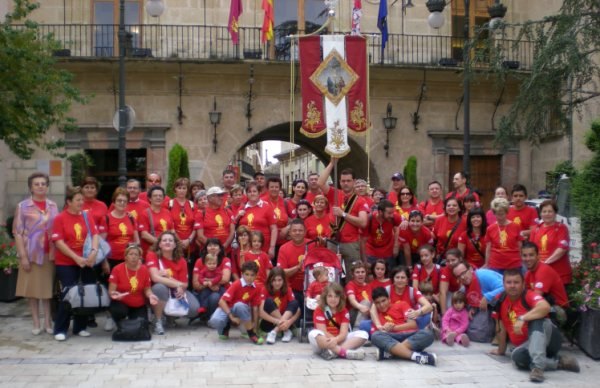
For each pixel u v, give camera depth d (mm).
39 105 11812
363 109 9914
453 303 8352
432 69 17422
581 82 9633
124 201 8789
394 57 18172
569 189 10594
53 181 17016
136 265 8180
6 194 16812
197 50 17469
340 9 18094
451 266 8578
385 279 8320
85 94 17047
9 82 11469
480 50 11031
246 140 17688
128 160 18016
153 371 6699
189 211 9609
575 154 16172
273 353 7543
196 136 17484
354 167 20094
